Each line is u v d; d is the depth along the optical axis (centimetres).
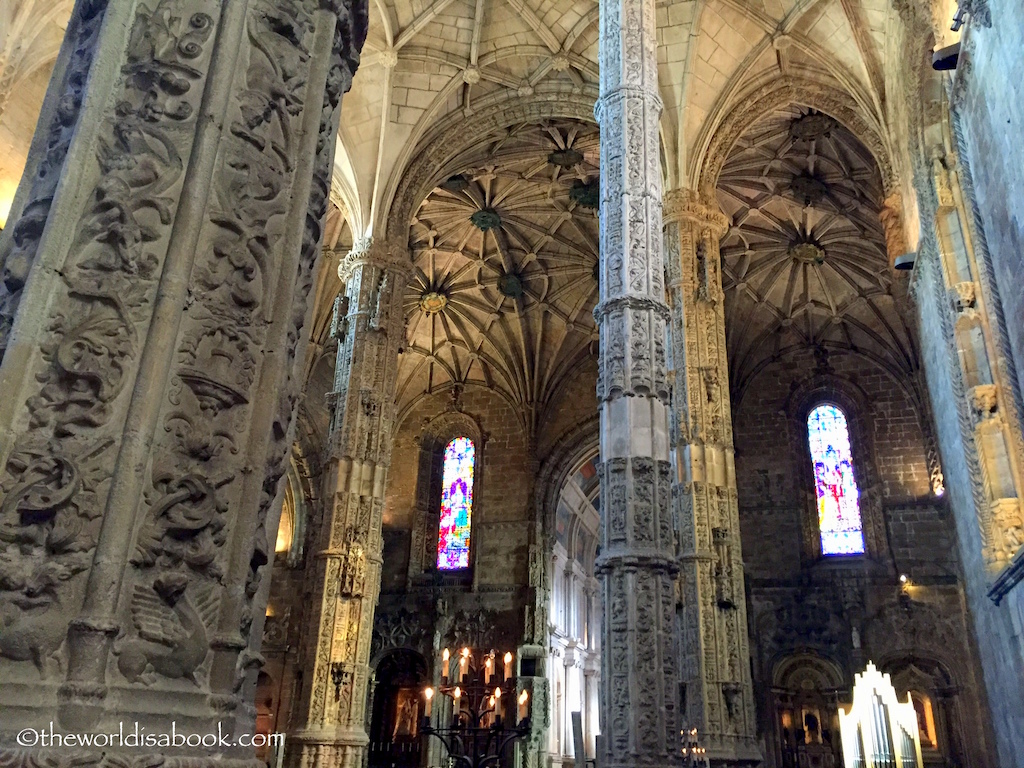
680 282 1922
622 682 912
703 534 1722
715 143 2088
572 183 2936
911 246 1792
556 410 3519
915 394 3130
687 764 1420
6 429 306
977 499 1333
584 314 3434
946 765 2642
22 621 288
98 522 309
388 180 2252
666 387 1058
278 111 415
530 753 2914
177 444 336
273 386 374
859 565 2972
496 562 3325
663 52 2062
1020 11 949
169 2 399
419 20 2145
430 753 2973
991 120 1141
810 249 3044
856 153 2612
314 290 438
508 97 2278
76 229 344
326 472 2005
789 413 3259
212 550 334
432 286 3381
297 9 443
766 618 2970
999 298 1275
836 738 2767
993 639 1386
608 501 1005
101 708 287
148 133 369
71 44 405
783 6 1956
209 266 367
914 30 1524
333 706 1792
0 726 271
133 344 336
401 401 3694
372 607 1919
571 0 2088
